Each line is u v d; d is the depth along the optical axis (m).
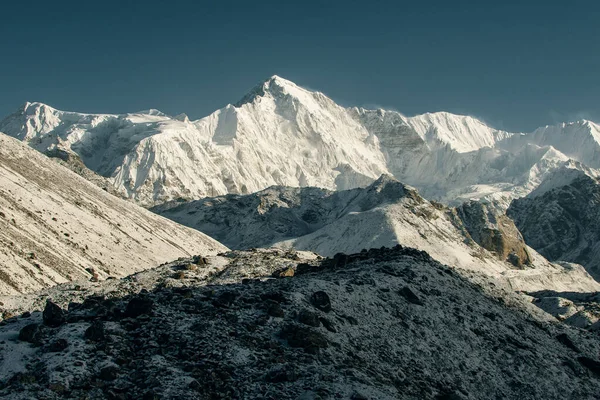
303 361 41.53
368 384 40.62
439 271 65.75
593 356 62.16
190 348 40.50
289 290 50.62
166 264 74.56
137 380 36.78
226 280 65.50
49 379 35.25
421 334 51.53
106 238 137.50
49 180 153.50
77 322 42.75
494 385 49.94
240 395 37.09
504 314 62.91
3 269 91.06
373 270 60.72
